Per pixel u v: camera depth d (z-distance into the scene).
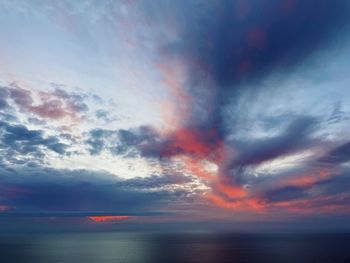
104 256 140.50
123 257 135.50
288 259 120.06
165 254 146.50
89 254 150.25
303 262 111.69
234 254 141.50
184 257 132.88
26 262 124.19
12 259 133.88
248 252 149.62
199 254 143.88
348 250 151.38
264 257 127.25
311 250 153.00
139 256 139.12
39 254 151.62
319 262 111.81
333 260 116.38
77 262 122.00
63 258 134.38
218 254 142.50
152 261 121.81
